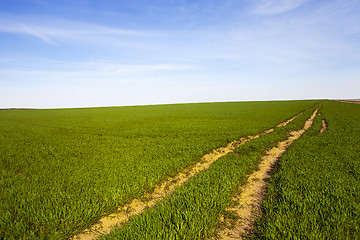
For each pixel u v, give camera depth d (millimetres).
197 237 4504
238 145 15062
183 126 25797
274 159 11242
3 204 6117
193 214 5129
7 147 15422
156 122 32188
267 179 8133
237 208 5961
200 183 7352
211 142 15469
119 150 13742
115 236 4543
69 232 5062
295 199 5672
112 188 7000
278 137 16375
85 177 8391
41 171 9609
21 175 9180
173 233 4438
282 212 5227
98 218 5695
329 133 17250
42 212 5461
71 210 5691
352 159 9516
